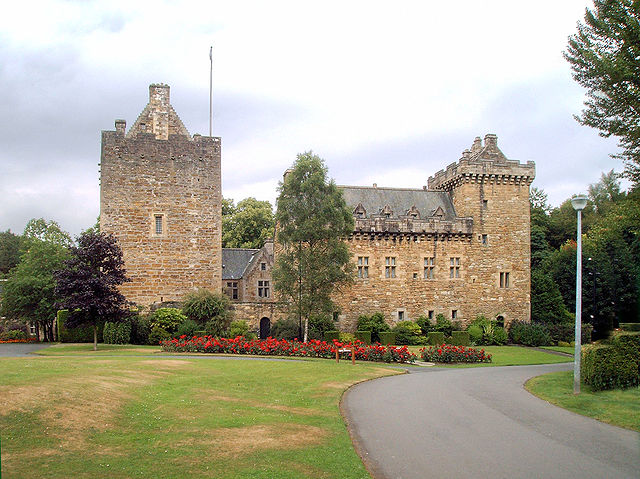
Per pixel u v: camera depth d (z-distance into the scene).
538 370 31.11
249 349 34.34
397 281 53.84
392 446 13.40
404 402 19.09
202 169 47.31
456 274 55.28
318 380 23.28
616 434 14.52
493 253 56.22
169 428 13.74
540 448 13.18
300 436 13.71
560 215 84.19
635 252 51.53
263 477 10.60
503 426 15.45
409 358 34.62
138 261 45.22
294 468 11.21
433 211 56.41
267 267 57.91
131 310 40.97
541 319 57.50
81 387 15.88
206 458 11.59
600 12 23.23
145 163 45.94
